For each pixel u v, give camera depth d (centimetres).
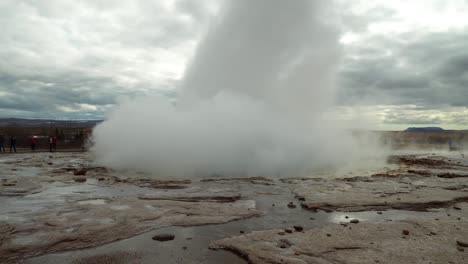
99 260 451
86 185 1005
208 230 584
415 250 482
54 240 513
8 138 2792
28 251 474
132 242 521
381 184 1031
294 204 786
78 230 560
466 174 1231
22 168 1398
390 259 450
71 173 1250
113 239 528
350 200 799
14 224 583
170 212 682
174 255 471
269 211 722
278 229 580
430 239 529
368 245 501
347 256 459
